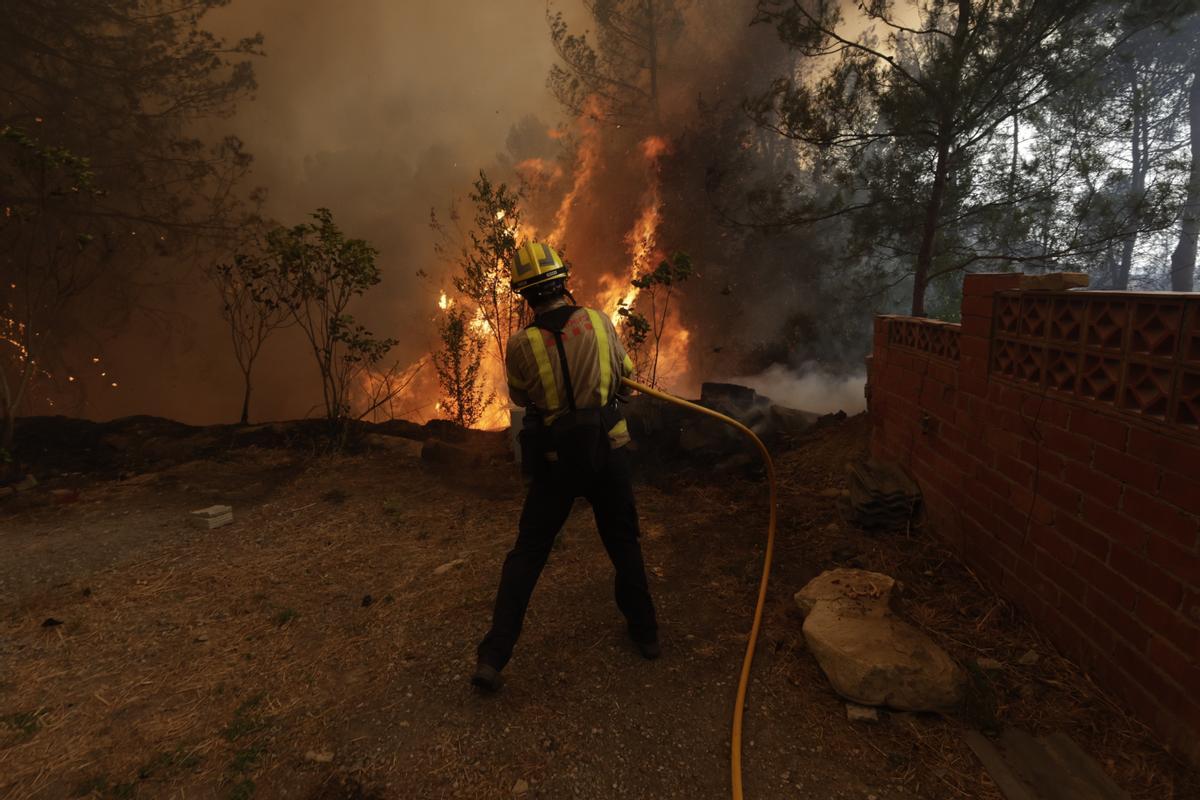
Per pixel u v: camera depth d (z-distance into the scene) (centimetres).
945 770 221
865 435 529
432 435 744
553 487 268
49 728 255
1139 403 227
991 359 324
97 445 684
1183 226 1035
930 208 977
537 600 342
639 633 289
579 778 224
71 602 356
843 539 392
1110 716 234
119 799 219
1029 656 270
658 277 757
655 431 577
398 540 435
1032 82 902
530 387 261
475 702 263
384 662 293
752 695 264
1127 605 233
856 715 247
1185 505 207
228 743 244
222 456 646
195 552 422
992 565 322
